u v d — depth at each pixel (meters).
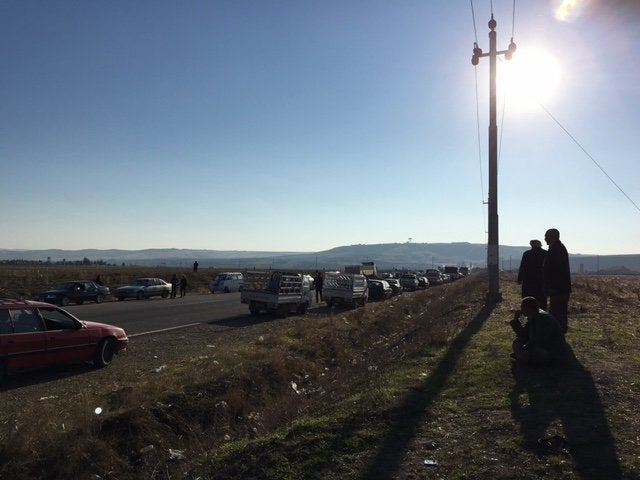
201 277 61.94
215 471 5.28
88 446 7.06
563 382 7.41
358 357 14.07
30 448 6.84
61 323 12.46
